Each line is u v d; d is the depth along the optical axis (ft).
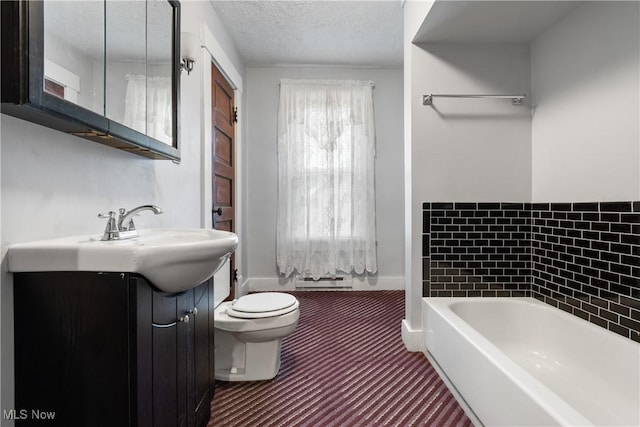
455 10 5.78
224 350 5.80
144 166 4.81
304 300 10.30
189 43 5.61
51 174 3.12
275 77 11.12
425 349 6.73
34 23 2.48
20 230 2.81
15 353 2.74
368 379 5.74
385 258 11.45
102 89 3.57
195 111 6.69
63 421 2.74
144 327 2.84
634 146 4.69
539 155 6.71
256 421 4.62
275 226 11.26
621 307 4.86
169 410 3.32
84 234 3.57
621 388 4.58
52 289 2.72
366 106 11.01
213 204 7.89
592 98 5.39
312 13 8.04
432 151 6.89
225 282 8.63
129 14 4.10
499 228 6.95
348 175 11.00
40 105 2.52
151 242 3.58
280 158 10.90
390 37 9.21
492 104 6.91
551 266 6.34
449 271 6.95
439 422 4.60
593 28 5.36
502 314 6.58
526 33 6.56
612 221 5.02
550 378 5.45
